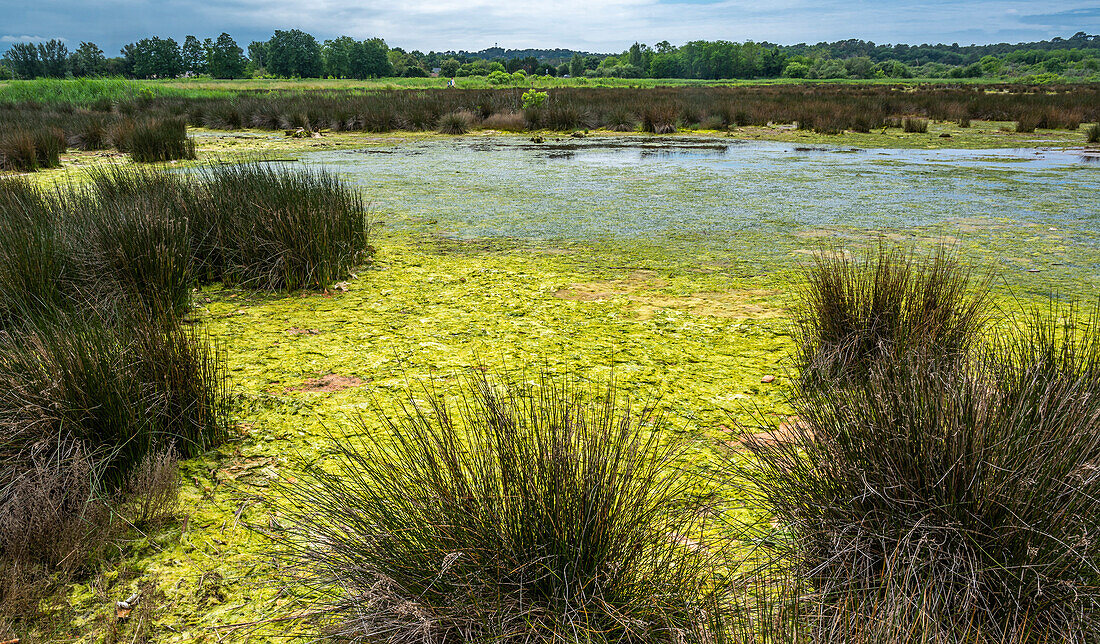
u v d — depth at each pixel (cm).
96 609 207
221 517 249
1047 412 200
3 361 277
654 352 402
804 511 212
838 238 683
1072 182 1048
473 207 867
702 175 1147
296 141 1756
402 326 449
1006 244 644
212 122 2144
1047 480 183
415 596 180
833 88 5803
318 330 441
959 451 189
